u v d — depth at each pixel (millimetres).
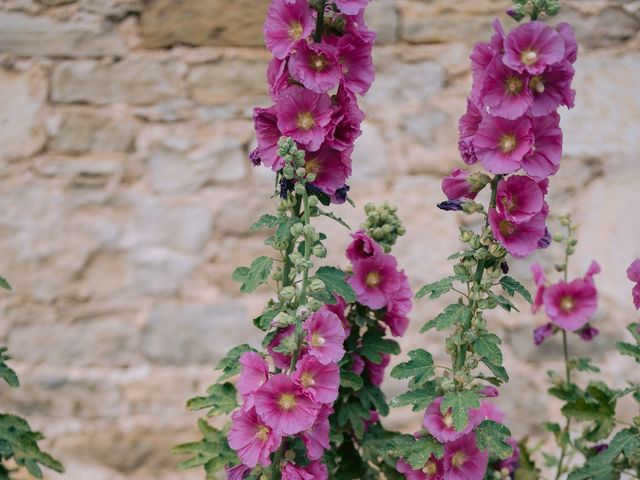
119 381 2744
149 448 2773
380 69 2684
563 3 2645
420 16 2670
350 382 1666
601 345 2697
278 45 1523
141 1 2641
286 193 1566
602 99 2668
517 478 1942
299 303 1523
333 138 1519
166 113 2686
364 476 1824
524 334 2715
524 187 1479
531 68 1416
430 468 1626
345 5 1498
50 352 2727
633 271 1612
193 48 2672
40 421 2752
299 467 1551
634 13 2645
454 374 1556
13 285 2693
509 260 2688
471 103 1525
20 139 2660
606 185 2668
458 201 1526
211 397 1773
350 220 2701
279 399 1473
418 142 2701
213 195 2715
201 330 2744
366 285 1744
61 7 2635
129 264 2711
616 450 1684
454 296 2711
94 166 2678
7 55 2641
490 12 2664
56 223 2680
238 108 2699
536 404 2729
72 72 2652
